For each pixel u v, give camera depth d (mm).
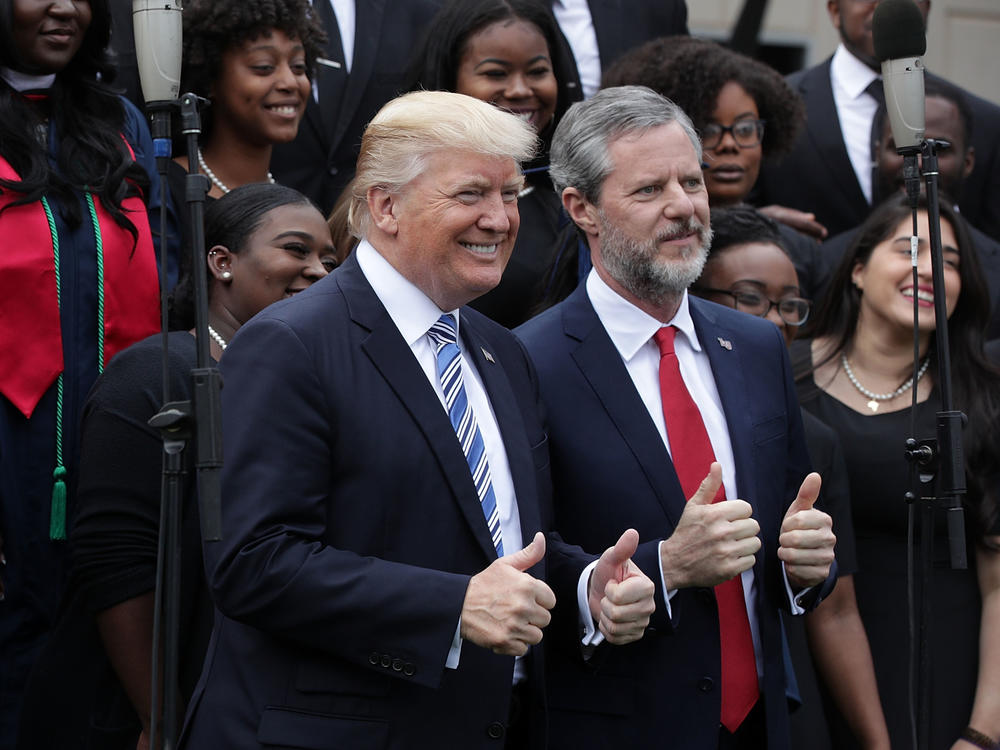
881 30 8477
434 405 7453
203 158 11797
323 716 7098
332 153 13195
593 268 9211
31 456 9617
